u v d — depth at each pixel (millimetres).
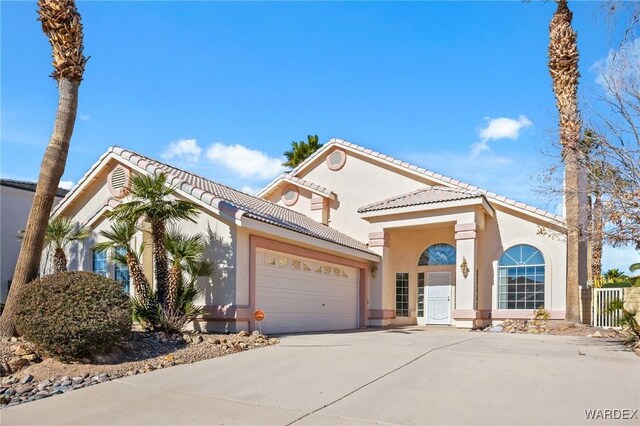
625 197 11156
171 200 14008
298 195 25828
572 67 18484
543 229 18984
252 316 14625
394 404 7141
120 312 9969
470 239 19781
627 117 11648
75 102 12094
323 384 8328
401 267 23562
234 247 14312
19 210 27172
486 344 13312
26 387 8070
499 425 6223
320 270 18750
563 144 13047
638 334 12914
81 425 6391
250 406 7105
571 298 18219
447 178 22438
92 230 17781
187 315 12836
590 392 7711
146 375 8977
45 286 9719
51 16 11797
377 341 13688
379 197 24203
